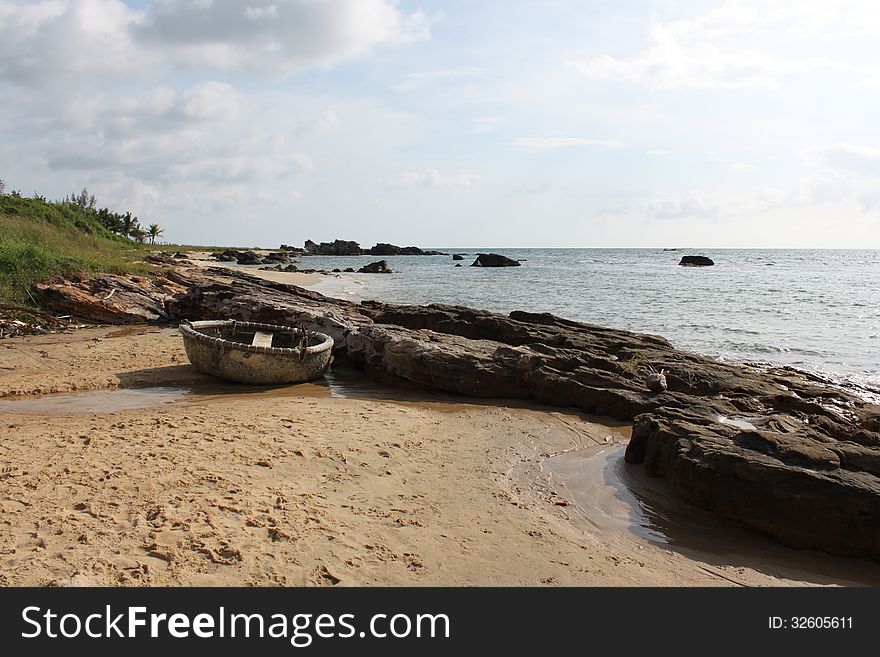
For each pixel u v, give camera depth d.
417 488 7.14
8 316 17.48
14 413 9.62
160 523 5.43
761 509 6.80
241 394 11.84
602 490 7.91
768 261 114.94
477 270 76.00
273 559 5.06
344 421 9.64
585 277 60.66
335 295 37.94
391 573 5.11
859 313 29.78
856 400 11.94
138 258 37.31
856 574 6.19
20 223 25.64
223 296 20.27
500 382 12.48
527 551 5.80
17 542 4.97
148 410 10.01
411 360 12.88
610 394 11.41
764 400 11.56
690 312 30.39
